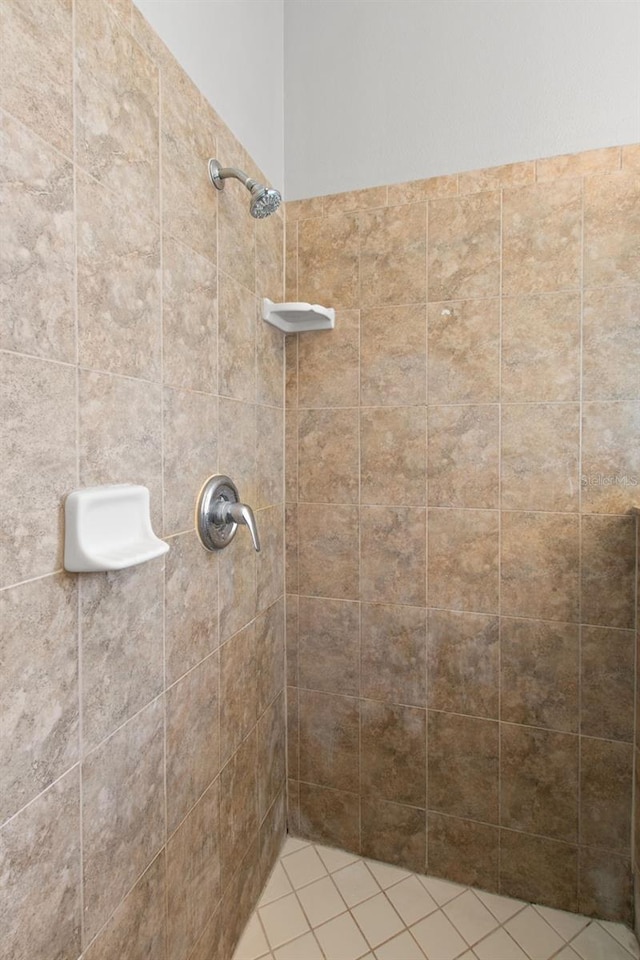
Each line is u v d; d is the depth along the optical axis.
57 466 0.62
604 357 1.16
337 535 1.39
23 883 0.57
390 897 1.27
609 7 1.14
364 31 1.33
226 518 1.00
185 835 0.93
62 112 0.61
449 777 1.32
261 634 1.28
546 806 1.24
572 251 1.17
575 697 1.21
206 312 0.98
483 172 1.23
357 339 1.35
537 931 1.18
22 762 0.57
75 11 0.63
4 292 0.54
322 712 1.42
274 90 1.34
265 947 1.14
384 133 1.31
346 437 1.37
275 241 1.34
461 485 1.28
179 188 0.88
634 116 1.13
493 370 1.24
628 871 1.18
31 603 0.58
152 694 0.83
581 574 1.20
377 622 1.36
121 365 0.74
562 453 1.20
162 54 0.83
